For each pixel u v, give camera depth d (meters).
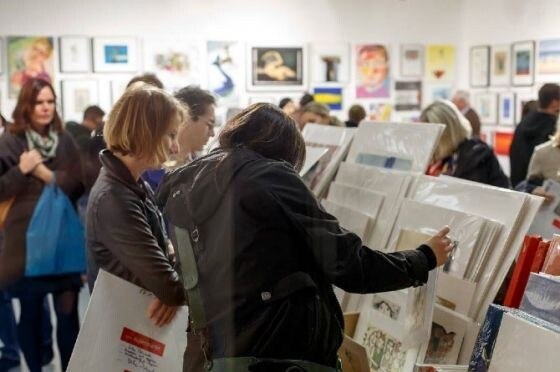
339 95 7.38
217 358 1.60
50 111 3.53
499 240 1.92
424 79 7.52
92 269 2.29
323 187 2.79
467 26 7.28
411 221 2.20
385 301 2.09
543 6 6.18
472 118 5.90
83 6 6.84
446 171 3.30
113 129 2.20
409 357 1.89
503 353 1.56
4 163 3.45
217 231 1.64
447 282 1.97
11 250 3.47
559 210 2.32
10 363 3.78
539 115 4.71
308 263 1.63
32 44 6.79
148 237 2.15
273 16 7.05
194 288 1.68
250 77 7.00
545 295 1.58
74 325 3.52
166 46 6.90
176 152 2.32
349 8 7.28
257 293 1.59
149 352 2.06
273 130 1.74
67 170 3.51
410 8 7.39
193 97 2.54
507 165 7.00
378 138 2.66
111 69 6.92
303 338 1.60
